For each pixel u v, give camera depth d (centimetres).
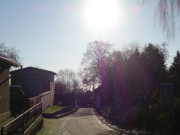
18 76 3650
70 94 4681
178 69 2217
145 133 1324
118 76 2548
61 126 1714
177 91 1956
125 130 1502
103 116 2652
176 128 1263
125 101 2400
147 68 2069
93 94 6328
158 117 1537
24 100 1816
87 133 1402
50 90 3759
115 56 3319
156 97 2027
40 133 1353
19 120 879
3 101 1416
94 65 5322
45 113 2403
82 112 3462
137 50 2398
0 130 613
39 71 3691
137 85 2134
